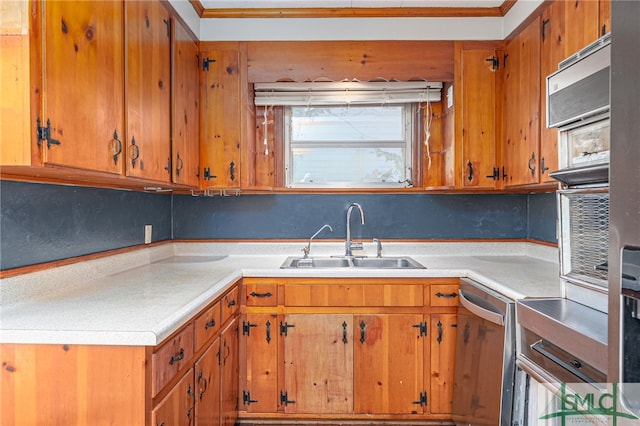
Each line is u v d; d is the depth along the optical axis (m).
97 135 1.31
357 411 2.11
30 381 1.09
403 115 2.74
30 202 1.44
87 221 1.77
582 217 1.28
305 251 2.54
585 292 1.26
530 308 1.27
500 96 2.39
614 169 0.64
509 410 1.51
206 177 2.38
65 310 1.27
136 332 1.08
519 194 2.68
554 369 1.16
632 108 0.60
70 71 1.17
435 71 2.41
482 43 2.41
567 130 1.30
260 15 2.39
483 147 2.39
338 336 2.11
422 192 2.65
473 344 1.85
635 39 0.60
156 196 2.47
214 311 1.67
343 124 2.75
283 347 2.12
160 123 1.81
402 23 2.42
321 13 2.39
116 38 1.43
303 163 2.75
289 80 2.41
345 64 2.41
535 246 2.55
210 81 2.39
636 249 0.60
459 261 2.41
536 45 2.01
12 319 1.17
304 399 2.12
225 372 1.85
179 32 2.05
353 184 2.72
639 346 0.63
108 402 1.08
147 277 1.87
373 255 2.63
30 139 1.04
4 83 1.04
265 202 2.69
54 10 1.11
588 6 1.59
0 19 1.03
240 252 2.68
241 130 2.40
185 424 1.36
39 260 1.49
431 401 2.10
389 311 2.11
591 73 1.12
